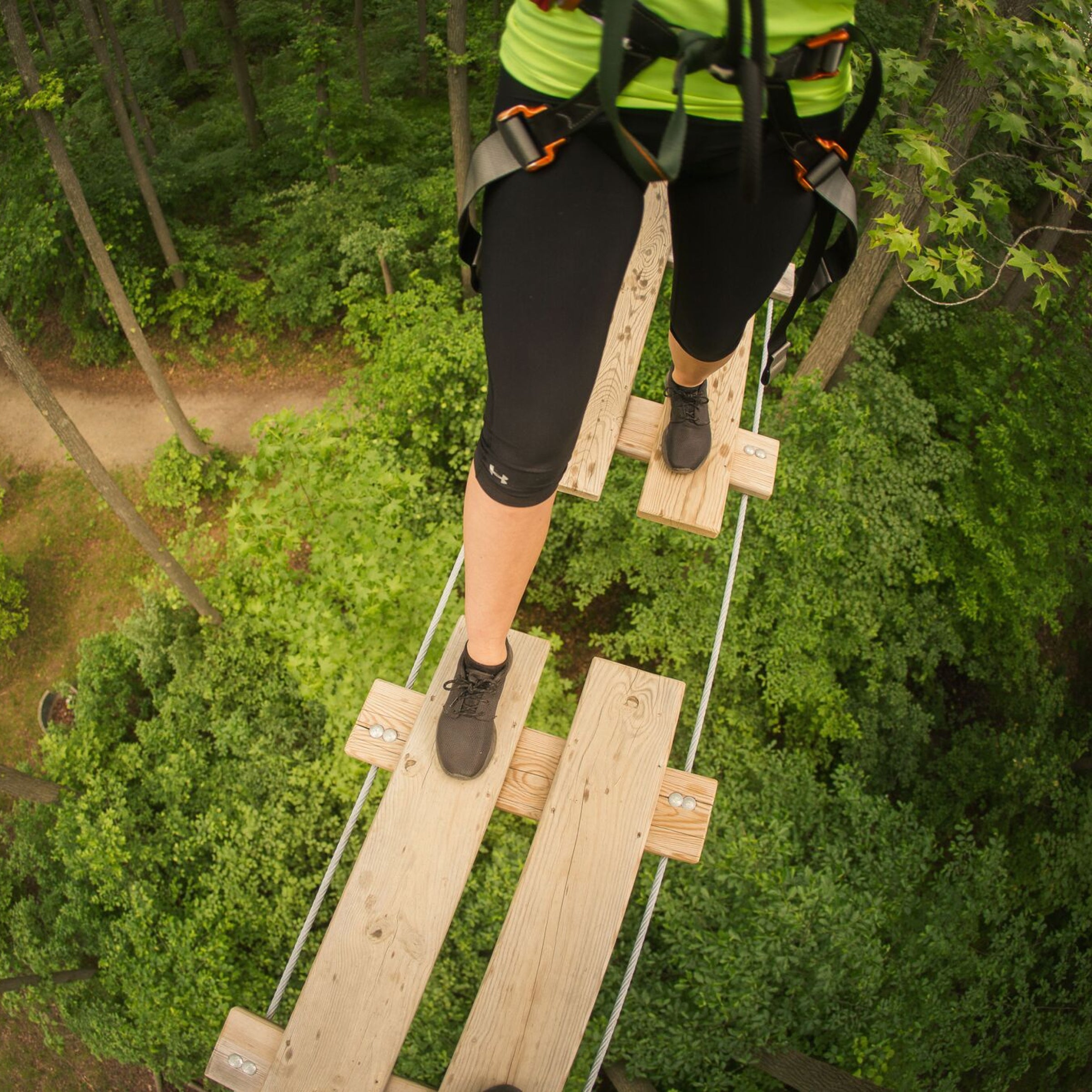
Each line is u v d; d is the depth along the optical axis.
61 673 14.05
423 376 11.57
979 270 4.86
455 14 12.29
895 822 9.88
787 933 8.27
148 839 10.70
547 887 1.48
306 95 17.11
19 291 16.81
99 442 15.89
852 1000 8.50
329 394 14.24
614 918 1.45
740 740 10.99
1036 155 12.37
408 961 1.44
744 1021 8.15
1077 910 10.99
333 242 15.63
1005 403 12.96
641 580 11.54
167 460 14.88
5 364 17.27
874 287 10.95
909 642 12.30
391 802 1.54
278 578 6.95
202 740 11.27
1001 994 9.66
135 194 16.27
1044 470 12.25
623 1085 8.86
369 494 6.99
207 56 22.72
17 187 13.33
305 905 9.41
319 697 7.05
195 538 14.64
